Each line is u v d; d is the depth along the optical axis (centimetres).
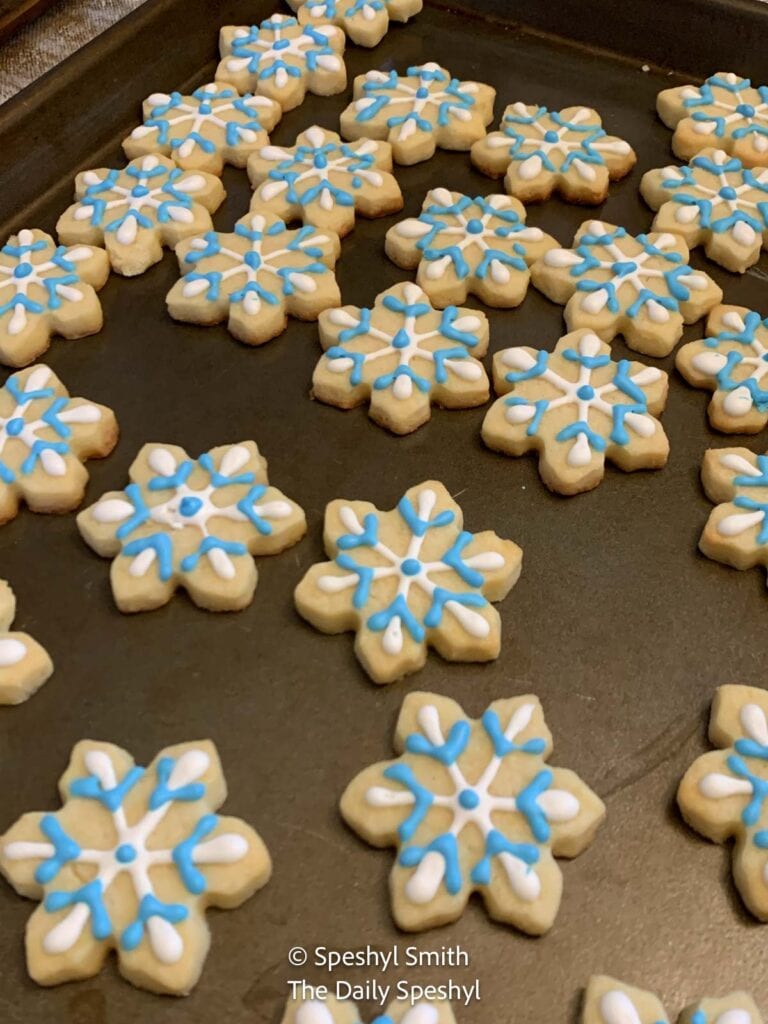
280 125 31
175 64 32
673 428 24
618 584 22
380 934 18
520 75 33
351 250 28
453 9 34
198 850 18
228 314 26
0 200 28
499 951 18
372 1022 17
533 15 33
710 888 19
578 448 23
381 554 22
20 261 26
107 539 22
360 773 19
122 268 27
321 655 21
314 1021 16
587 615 22
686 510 23
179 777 19
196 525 22
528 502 23
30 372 24
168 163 29
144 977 17
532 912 18
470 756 19
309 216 28
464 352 25
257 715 20
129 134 31
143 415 25
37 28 35
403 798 19
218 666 21
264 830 19
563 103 32
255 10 34
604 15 32
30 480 23
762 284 27
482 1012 17
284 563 22
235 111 30
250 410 25
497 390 25
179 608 22
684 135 30
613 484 24
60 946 17
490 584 21
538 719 20
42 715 20
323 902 18
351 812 19
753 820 18
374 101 31
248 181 30
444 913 18
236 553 22
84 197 28
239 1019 17
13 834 18
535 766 19
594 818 18
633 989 17
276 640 21
